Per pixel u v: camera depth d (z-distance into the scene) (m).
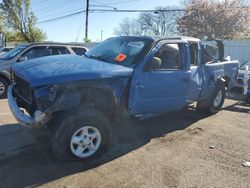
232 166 4.55
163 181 3.98
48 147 4.81
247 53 16.89
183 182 3.99
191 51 6.28
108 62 5.17
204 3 29.30
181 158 4.74
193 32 29.98
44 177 3.93
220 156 4.90
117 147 5.04
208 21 29.00
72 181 3.86
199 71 6.34
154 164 4.46
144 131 5.97
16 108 4.53
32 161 4.37
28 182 3.79
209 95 7.12
